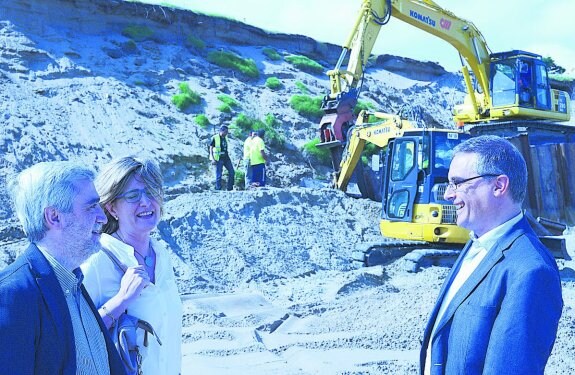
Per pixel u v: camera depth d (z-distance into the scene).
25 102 18.77
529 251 2.58
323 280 11.59
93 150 18.09
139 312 3.18
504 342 2.43
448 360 2.67
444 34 19.16
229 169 17.47
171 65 24.22
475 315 2.60
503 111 19.97
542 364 2.41
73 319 2.51
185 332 7.70
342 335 7.66
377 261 12.73
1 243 12.48
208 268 12.16
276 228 14.21
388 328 7.85
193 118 21.95
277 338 7.80
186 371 6.29
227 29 28.80
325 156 22.88
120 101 20.73
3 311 2.23
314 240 14.20
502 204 2.74
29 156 16.64
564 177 17.98
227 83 25.23
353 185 19.36
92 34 24.28
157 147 19.30
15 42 21.20
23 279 2.33
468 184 2.76
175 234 12.82
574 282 11.28
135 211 3.28
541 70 20.34
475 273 2.70
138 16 25.72
